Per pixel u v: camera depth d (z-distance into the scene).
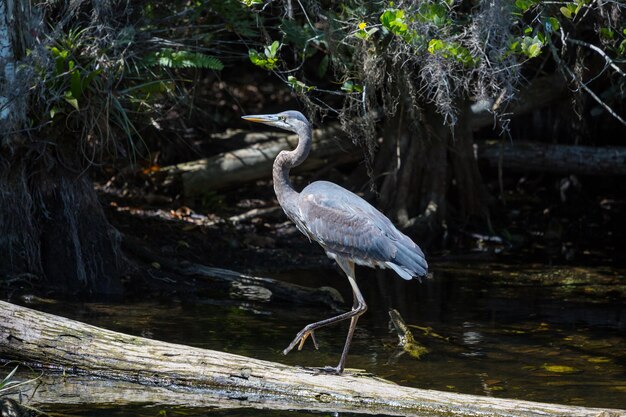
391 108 14.06
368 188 18.48
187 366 9.36
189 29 14.73
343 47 13.61
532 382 9.71
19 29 12.34
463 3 13.38
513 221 19.41
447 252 17.27
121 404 8.76
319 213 9.87
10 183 12.79
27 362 9.77
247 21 14.03
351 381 9.04
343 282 14.68
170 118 17.38
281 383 9.09
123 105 13.31
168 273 13.94
